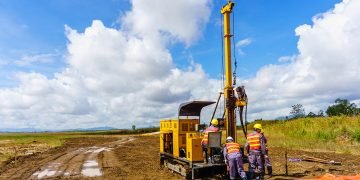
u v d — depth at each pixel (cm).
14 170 1808
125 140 5188
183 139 1533
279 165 1730
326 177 1298
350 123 3103
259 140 1304
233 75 1459
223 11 1481
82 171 1723
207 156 1373
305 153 2222
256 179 1299
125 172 1662
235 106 1437
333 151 2322
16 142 4453
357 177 1270
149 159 2250
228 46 1467
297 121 3769
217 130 1348
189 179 1384
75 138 6353
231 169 1232
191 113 1606
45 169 1820
